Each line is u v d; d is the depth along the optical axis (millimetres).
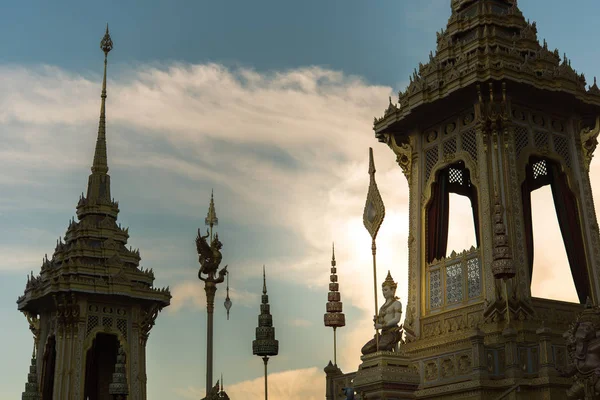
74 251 63344
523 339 30797
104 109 71125
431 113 37250
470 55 35531
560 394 28109
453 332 33844
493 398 28906
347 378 33750
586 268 35094
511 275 30281
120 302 63531
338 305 36812
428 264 36438
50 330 63750
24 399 59312
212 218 36438
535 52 36375
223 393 33500
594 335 23750
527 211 36594
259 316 32719
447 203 37594
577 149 36781
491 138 34500
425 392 30672
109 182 68250
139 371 63062
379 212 28281
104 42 72438
